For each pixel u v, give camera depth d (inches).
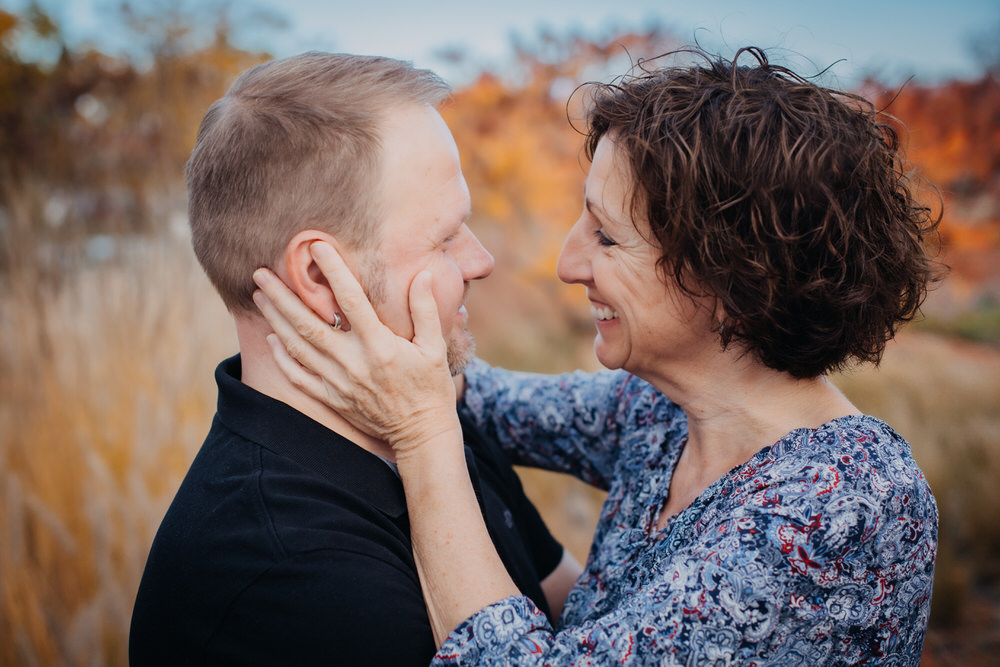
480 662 35.5
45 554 87.1
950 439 159.5
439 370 41.7
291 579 36.7
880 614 36.4
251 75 43.4
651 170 38.7
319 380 42.3
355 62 43.3
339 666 36.2
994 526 132.0
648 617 35.2
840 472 36.4
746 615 34.3
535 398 55.1
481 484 48.7
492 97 201.9
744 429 42.3
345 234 41.4
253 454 40.7
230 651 36.9
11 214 112.1
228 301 44.7
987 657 106.3
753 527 35.6
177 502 41.1
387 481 42.5
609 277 41.9
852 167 37.4
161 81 139.3
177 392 102.5
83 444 93.6
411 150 42.3
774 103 37.8
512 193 205.6
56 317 107.0
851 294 37.8
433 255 43.5
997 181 210.8
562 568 58.1
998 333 222.7
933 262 46.3
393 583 38.0
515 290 214.8
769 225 37.1
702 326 41.1
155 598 39.3
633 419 50.9
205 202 43.0
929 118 209.9
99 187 125.9
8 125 127.0
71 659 79.3
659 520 45.2
